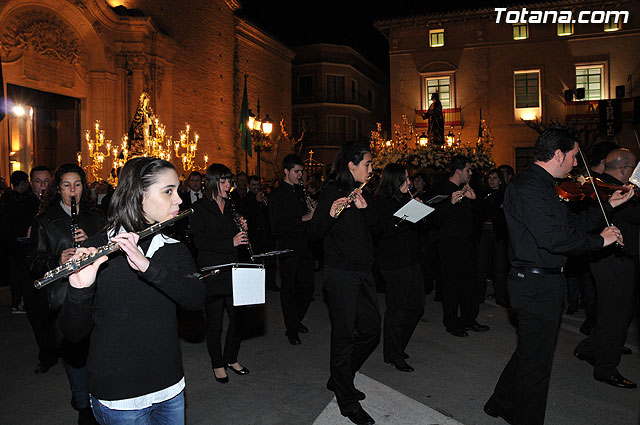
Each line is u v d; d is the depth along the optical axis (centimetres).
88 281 231
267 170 3188
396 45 3058
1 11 1474
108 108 1817
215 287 544
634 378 552
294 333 696
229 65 2741
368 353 489
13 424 464
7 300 985
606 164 534
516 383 411
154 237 260
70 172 462
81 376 438
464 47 2973
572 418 461
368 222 484
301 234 698
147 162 259
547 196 391
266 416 471
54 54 1659
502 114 2938
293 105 4144
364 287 474
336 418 465
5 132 1569
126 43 1873
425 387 537
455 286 722
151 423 268
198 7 2445
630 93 2794
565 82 2869
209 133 2531
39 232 459
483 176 1348
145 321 248
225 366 580
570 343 682
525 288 401
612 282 521
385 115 4978
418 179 1146
